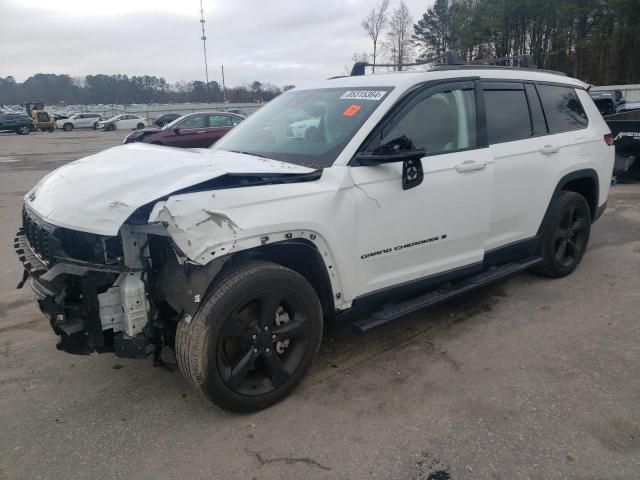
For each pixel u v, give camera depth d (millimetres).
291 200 2984
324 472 2617
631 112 9992
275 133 3883
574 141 4883
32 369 3684
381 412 3090
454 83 3939
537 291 4887
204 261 2660
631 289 4867
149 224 2773
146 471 2652
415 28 64688
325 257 3191
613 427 2895
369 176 3336
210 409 3164
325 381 3434
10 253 6590
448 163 3748
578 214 5129
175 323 3146
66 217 2816
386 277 3580
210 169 2910
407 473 2594
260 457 2730
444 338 4016
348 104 3701
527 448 2746
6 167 17891
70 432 2975
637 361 3592
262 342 2998
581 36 54656
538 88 4707
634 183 10359
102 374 3598
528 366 3568
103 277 2789
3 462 2738
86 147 28297
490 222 4156
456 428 2924
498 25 55781
